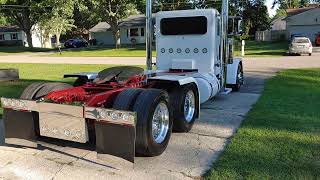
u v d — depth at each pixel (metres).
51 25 47.25
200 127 5.93
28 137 4.64
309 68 14.99
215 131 5.69
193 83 5.82
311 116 6.41
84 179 3.95
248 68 15.62
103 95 4.58
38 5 42.69
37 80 12.06
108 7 39.69
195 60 7.76
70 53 35.44
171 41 7.93
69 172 4.14
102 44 57.59
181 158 4.53
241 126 5.83
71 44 52.38
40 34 61.12
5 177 4.02
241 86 10.38
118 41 41.44
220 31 7.93
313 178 3.81
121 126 3.95
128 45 47.47
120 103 4.37
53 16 45.00
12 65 20.70
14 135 4.71
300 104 7.48
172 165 4.31
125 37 54.22
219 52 8.02
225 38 8.00
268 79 11.86
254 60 20.09
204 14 7.54
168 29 7.92
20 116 4.64
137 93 4.46
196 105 5.94
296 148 4.71
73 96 4.82
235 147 4.80
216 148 4.89
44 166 4.32
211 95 7.13
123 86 5.31
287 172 3.97
